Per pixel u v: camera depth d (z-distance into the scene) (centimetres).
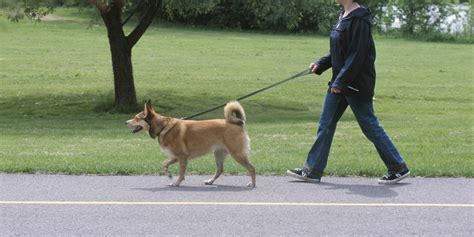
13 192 897
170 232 730
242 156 947
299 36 5359
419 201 860
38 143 1438
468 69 3544
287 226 753
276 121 1936
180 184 958
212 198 875
